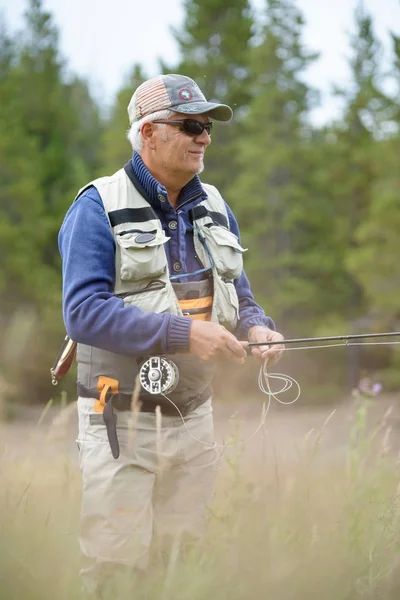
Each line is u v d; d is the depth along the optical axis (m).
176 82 4.93
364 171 52.06
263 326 5.20
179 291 4.87
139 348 4.52
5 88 55.28
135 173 4.92
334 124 54.84
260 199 48.72
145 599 3.59
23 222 50.22
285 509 4.53
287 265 50.44
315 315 51.19
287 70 50.47
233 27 51.25
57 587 3.60
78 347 4.91
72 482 5.07
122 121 50.53
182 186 5.02
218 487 5.27
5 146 50.81
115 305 4.55
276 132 49.31
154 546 4.68
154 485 4.88
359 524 4.36
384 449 5.54
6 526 3.90
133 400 4.46
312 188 52.06
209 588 3.50
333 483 5.46
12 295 46.31
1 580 3.49
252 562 3.71
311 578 3.73
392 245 40.94
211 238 5.05
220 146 51.09
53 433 4.91
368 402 6.62
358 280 44.41
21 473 4.91
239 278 5.47
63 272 4.77
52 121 64.75
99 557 4.54
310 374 48.09
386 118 44.06
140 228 4.73
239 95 51.50
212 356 4.47
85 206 4.76
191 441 4.88
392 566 3.97
